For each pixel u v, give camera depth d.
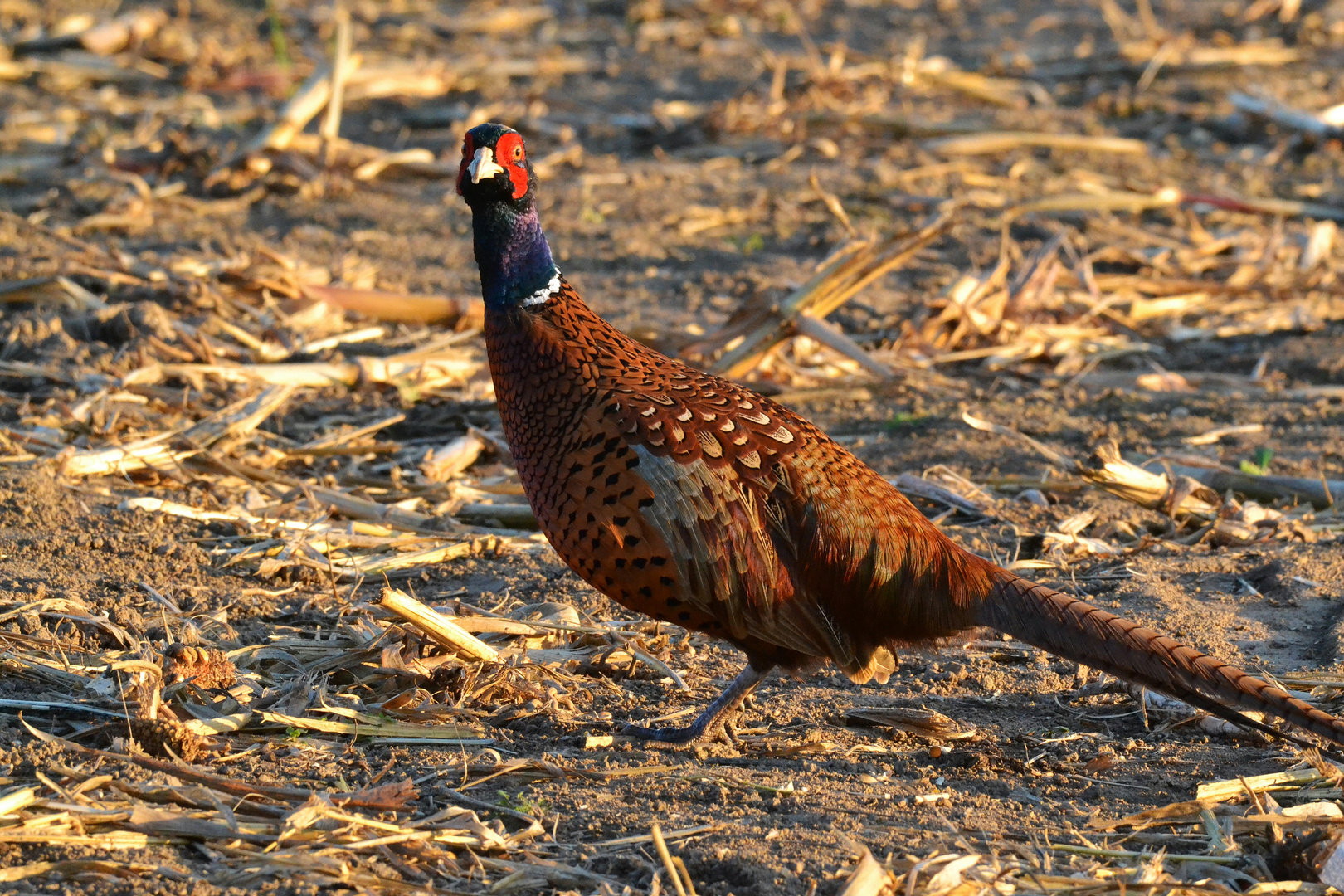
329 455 17.06
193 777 9.73
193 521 14.96
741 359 19.92
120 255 22.92
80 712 10.65
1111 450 16.16
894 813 9.81
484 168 10.87
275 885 8.46
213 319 20.58
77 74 37.16
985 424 16.88
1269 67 40.75
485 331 11.41
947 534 15.38
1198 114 36.06
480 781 10.12
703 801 10.02
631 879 8.80
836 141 34.09
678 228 28.12
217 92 37.44
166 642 11.84
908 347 22.12
